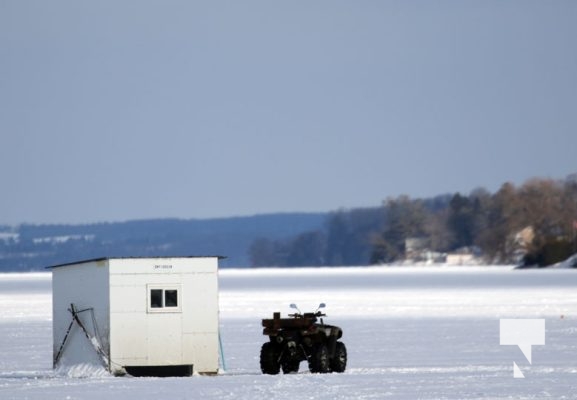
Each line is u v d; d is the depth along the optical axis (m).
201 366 132.88
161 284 132.50
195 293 133.25
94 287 133.62
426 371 131.12
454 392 110.31
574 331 196.88
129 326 131.88
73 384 120.00
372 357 156.25
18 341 192.12
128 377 128.50
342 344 131.25
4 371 143.62
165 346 132.38
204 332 133.12
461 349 166.88
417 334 197.12
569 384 116.38
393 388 113.06
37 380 126.31
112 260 131.62
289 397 106.81
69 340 136.12
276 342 127.50
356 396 107.44
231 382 118.94
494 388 113.19
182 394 109.69
